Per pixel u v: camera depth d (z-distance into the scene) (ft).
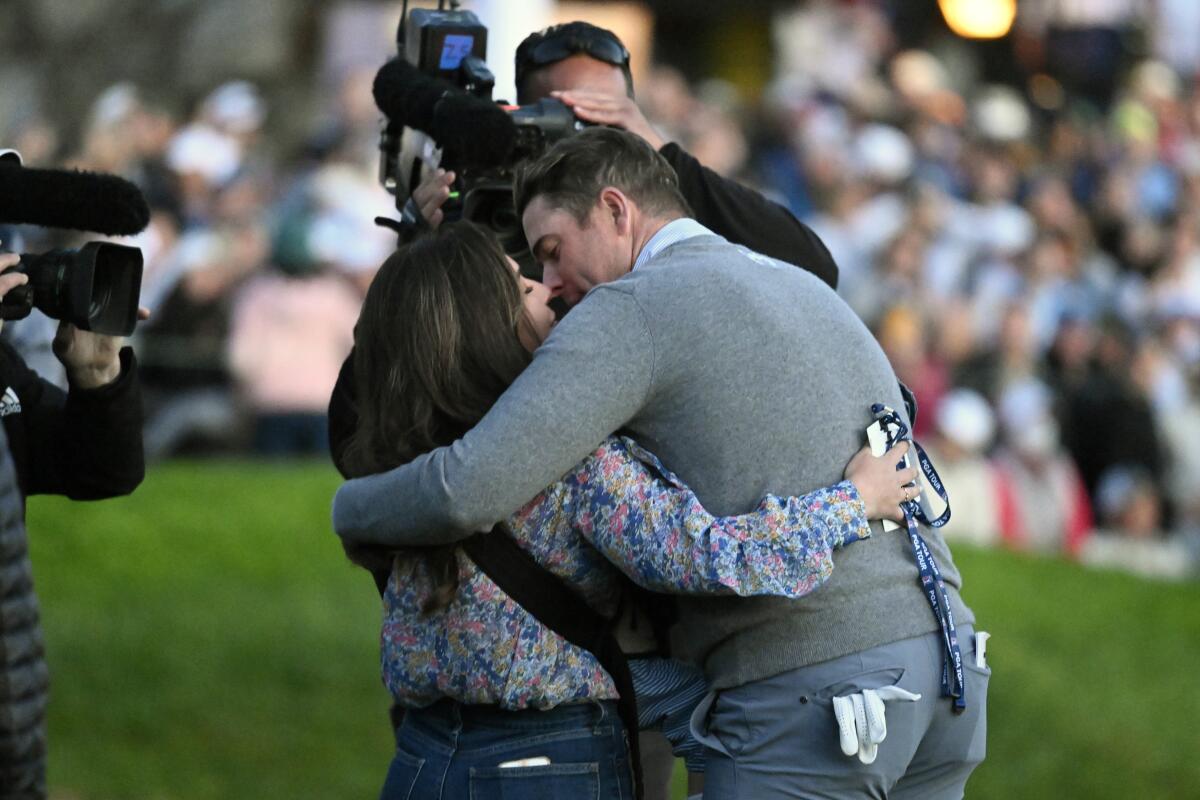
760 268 36.42
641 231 37.70
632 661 38.04
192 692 70.33
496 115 38.99
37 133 136.26
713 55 189.67
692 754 38.42
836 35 170.40
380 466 36.32
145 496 92.32
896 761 35.17
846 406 35.83
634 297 35.27
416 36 43.80
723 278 35.65
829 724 34.99
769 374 35.24
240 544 87.61
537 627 35.83
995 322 124.57
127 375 39.19
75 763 64.90
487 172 40.45
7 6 173.58
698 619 36.19
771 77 186.09
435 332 36.01
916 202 135.44
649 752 42.60
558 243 37.91
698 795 37.88
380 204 116.16
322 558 87.56
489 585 35.76
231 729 68.03
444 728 36.63
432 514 34.47
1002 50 187.01
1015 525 114.93
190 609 78.79
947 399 116.47
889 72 168.55
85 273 33.63
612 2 182.19
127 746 66.49
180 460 107.76
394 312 36.35
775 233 43.24
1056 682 79.41
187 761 65.92
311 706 70.33
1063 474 117.91
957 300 125.08
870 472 35.35
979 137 159.02
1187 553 119.85
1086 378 124.98
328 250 111.96
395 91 42.52
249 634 75.77
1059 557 105.91
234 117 118.62
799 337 35.63
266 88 164.86
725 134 143.43
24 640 26.48
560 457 34.47
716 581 34.06
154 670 71.67
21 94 170.40
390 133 45.57
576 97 42.09
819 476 35.40
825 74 163.63
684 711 38.22
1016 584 94.73
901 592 35.60
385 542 35.81
